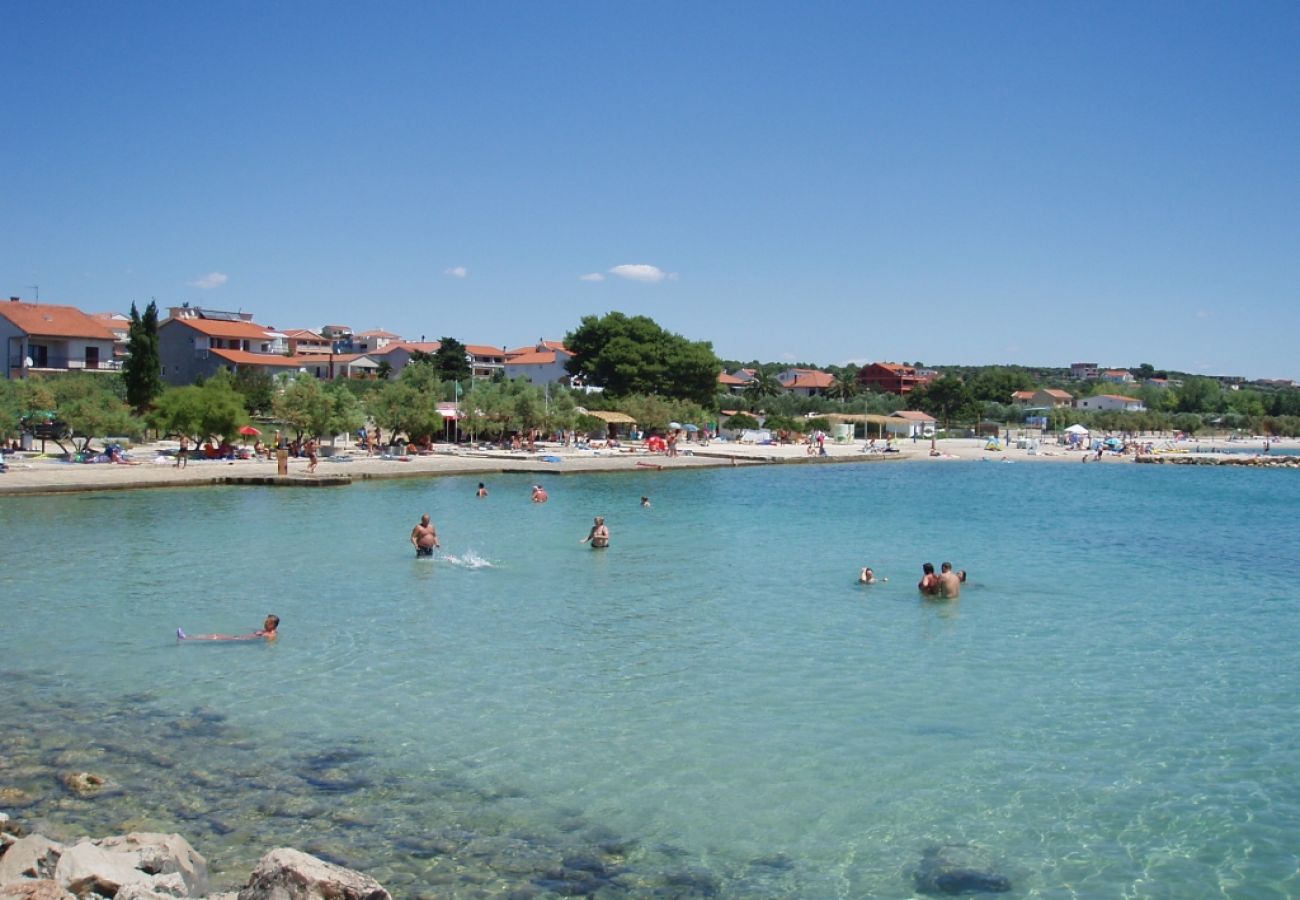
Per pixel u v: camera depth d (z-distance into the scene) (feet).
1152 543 133.39
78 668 65.92
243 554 111.96
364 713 57.52
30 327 305.32
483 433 319.06
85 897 32.27
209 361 357.00
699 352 437.58
